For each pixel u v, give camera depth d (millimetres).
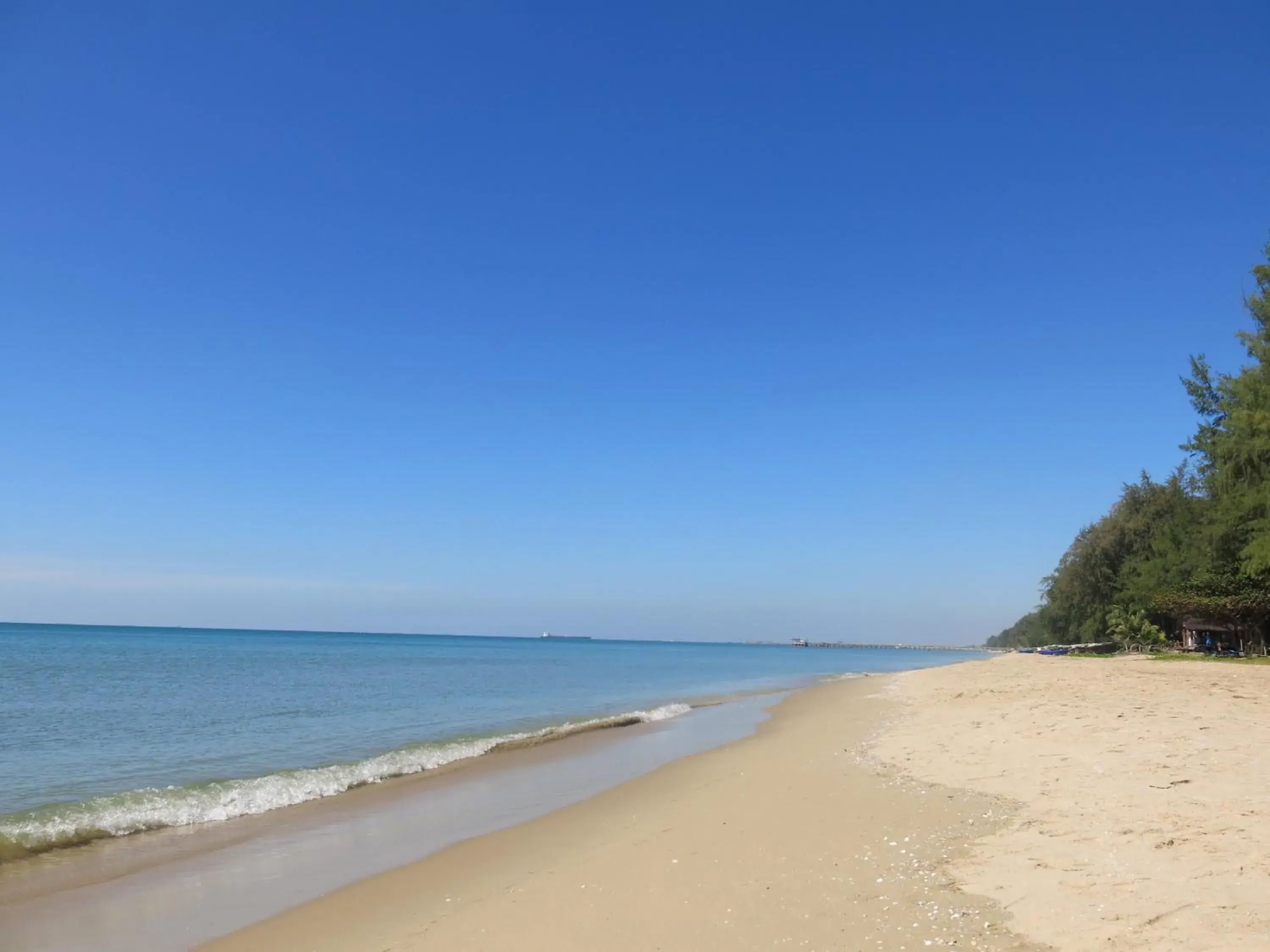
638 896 7770
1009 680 32781
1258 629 43062
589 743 21531
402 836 11773
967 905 6727
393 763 17797
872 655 193125
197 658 72812
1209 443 42219
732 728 24484
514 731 24516
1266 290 36844
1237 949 5250
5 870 10211
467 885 9023
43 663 60688
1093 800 9789
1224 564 42438
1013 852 8055
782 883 7746
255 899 8930
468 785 15836
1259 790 9398
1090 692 22266
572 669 71875
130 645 110125
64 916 8477
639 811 12438
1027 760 12977
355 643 180125
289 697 35750
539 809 13391
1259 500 36219
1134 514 63094
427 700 35531
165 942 7672
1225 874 6637
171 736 22875
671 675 63688
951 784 11922
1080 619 66812
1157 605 51594
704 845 9555
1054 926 6055
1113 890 6613
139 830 12242
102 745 21250
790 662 110688
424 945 7043
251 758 19203
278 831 12180
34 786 15695
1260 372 36594
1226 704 18047
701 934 6629
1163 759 11586
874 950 5980
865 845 8891
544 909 7660
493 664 76750
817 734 20688
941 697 28047
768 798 12148
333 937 7586
